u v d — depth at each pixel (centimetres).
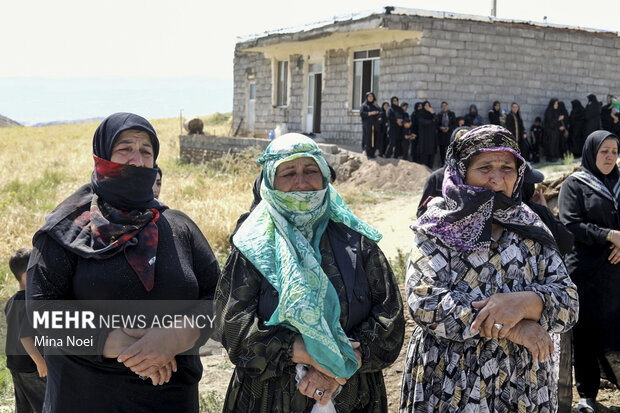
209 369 501
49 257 249
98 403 253
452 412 269
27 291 247
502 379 268
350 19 1788
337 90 2062
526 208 285
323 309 245
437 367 277
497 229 281
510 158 279
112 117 262
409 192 1469
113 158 259
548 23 1934
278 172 258
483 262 273
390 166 1599
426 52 1752
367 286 263
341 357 236
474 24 1809
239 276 255
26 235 968
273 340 244
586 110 1858
